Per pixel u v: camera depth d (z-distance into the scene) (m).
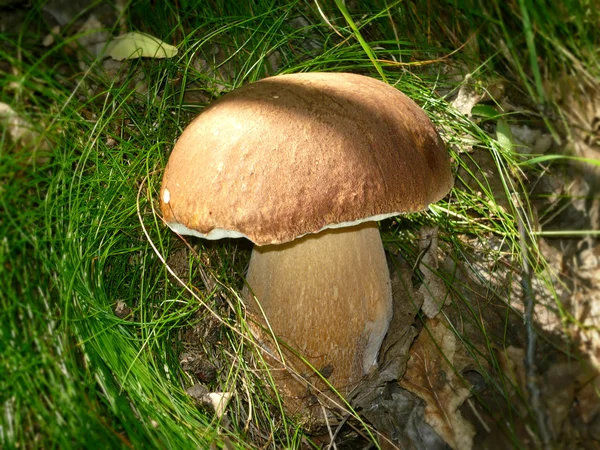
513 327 0.22
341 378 0.19
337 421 0.20
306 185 0.15
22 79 0.19
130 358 0.17
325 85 0.16
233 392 0.19
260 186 0.15
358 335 0.19
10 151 0.19
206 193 0.15
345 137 0.15
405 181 0.15
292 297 0.18
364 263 0.18
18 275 0.16
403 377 0.21
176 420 0.17
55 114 0.20
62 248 0.18
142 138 0.23
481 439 0.19
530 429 0.19
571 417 0.19
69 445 0.14
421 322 0.22
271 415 0.20
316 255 0.18
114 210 0.20
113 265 0.20
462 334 0.22
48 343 0.16
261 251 0.19
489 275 0.23
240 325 0.20
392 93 0.17
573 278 0.22
